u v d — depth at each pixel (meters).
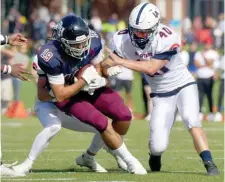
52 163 25.06
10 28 70.31
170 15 83.62
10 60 42.44
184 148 30.19
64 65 20.94
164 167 24.02
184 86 22.25
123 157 21.62
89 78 20.81
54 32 21.09
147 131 37.84
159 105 22.36
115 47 22.09
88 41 20.80
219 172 22.03
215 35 61.62
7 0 82.00
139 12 21.30
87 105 21.20
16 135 35.47
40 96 21.78
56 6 83.00
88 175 21.56
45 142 21.70
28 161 21.62
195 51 47.41
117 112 21.52
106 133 21.22
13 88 48.44
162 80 22.20
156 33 21.62
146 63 21.55
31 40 71.56
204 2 85.38
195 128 21.81
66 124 22.12
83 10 82.00
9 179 20.66
